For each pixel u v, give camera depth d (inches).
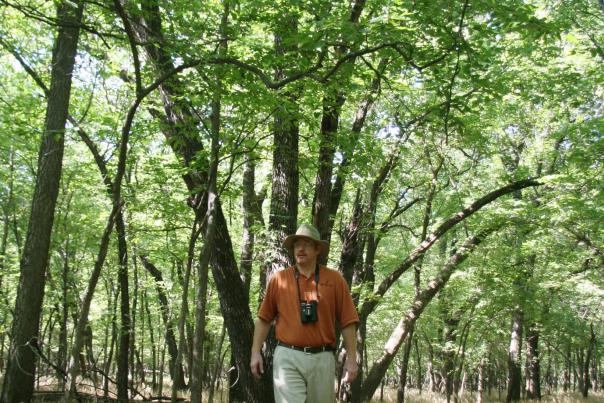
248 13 243.4
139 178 456.8
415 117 394.3
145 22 249.0
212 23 247.6
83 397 480.7
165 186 387.2
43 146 335.6
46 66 410.6
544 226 491.2
